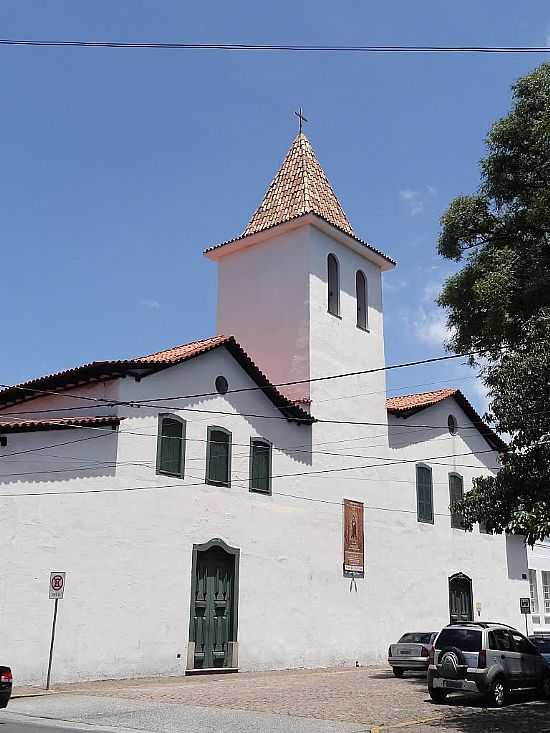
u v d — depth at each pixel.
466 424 36.84
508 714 16.17
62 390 23.69
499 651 17.77
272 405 26.95
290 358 29.25
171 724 14.05
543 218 20.47
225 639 23.72
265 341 30.23
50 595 18.69
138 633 21.20
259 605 24.88
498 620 36.03
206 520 23.70
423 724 14.80
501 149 21.70
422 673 24.42
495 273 20.73
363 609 28.80
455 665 17.45
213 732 13.31
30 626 19.34
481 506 18.34
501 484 17.84
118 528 21.33
